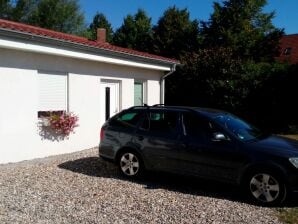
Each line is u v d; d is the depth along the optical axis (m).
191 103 16.53
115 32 31.16
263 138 5.31
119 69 10.20
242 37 22.70
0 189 5.19
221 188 5.44
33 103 7.50
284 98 14.15
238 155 4.89
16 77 7.11
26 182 5.59
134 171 5.90
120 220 4.09
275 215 4.33
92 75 9.14
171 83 16.98
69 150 8.48
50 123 7.85
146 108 5.99
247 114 14.80
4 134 6.95
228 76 15.16
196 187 5.52
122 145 5.99
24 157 7.37
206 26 24.41
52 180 5.75
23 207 4.44
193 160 5.26
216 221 4.10
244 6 24.02
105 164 6.98
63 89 8.34
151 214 4.29
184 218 4.18
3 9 30.02
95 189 5.29
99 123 9.44
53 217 4.13
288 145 5.00
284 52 28.73
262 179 4.72
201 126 5.36
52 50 7.42
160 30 24.67
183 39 24.00
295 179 4.54
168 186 5.55
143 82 11.74
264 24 25.50
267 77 14.35
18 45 6.68
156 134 5.68
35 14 30.86
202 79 15.83
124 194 5.07
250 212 4.42
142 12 30.02
